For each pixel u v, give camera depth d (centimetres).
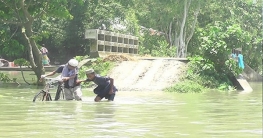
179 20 5512
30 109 1253
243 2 6069
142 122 1006
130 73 2531
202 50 2552
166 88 2164
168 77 2434
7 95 1781
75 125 945
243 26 5984
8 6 2566
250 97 1838
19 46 2670
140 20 5641
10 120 1017
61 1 2598
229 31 2562
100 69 2633
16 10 2566
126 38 3378
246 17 6028
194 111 1260
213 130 908
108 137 802
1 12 2633
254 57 6088
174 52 4659
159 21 5566
